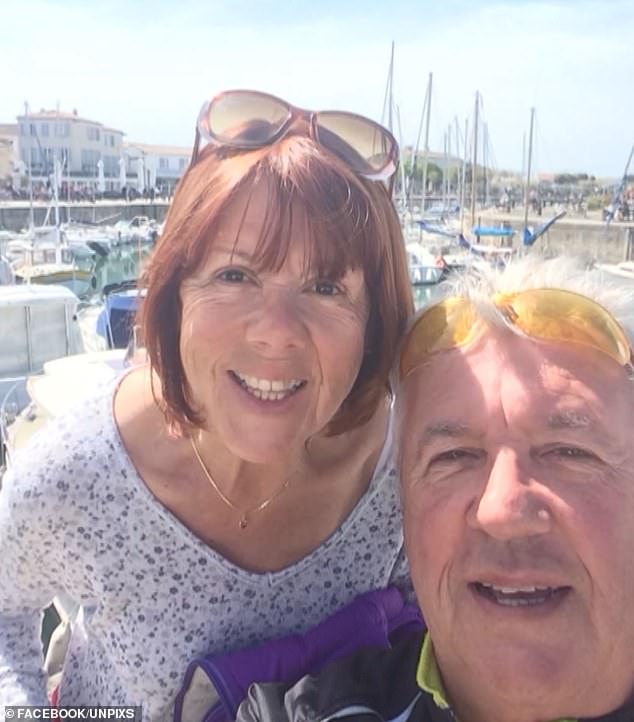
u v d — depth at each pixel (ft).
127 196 53.42
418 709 1.71
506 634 1.52
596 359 1.54
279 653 1.90
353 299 1.69
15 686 2.07
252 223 1.58
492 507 1.47
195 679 1.89
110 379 2.02
